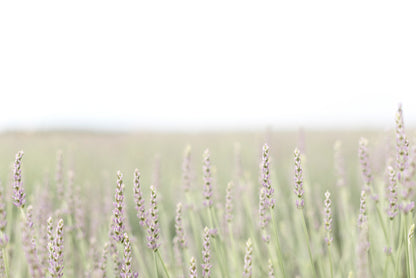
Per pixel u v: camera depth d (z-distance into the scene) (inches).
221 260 104.7
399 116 79.5
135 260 129.3
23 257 119.4
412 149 81.4
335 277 132.8
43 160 344.5
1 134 494.9
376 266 112.4
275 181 173.0
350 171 237.0
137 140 601.6
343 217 160.9
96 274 95.7
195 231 127.9
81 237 127.3
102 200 195.6
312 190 185.3
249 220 146.1
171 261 141.6
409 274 80.2
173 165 345.1
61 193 129.6
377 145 145.5
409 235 77.6
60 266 68.6
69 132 633.0
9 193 121.6
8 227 121.2
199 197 156.6
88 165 350.9
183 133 693.9
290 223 174.9
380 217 96.5
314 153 368.2
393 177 81.0
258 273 125.8
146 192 234.5
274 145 300.2
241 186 158.1
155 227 76.5
